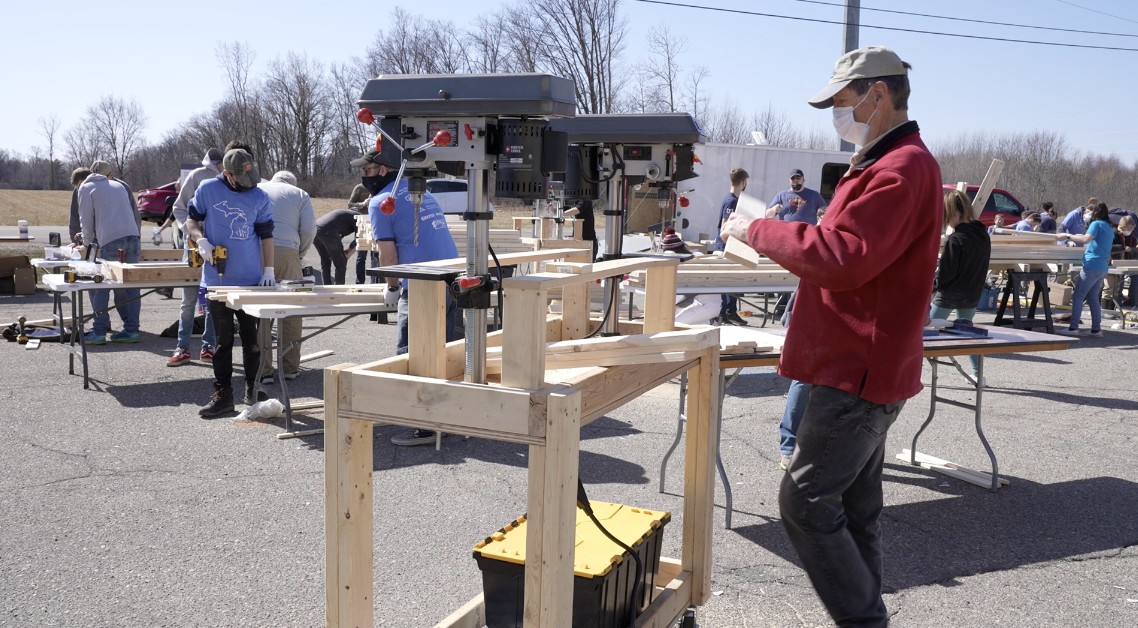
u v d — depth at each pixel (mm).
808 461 2350
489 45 43062
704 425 2682
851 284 2098
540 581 1909
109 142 65438
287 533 3709
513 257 2426
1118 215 16766
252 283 5688
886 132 2311
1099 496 4445
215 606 3039
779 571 3459
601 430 5496
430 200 5324
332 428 2072
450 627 2496
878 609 2504
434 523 3852
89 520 3811
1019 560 3613
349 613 2125
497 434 1899
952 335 4355
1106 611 3152
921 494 4449
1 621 2893
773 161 15352
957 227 6301
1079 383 7371
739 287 6977
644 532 2646
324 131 56281
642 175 3150
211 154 8117
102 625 2885
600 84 42500
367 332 9195
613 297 2902
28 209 37000
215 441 5031
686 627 2803
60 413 5566
